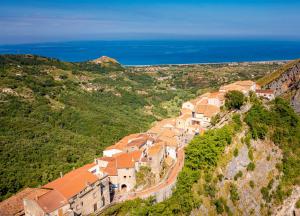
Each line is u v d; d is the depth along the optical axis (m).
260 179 109.62
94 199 80.31
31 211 71.88
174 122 153.12
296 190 113.00
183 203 88.31
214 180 98.88
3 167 125.94
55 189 74.75
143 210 81.06
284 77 184.62
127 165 90.69
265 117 123.06
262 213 104.56
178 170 103.69
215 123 136.88
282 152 119.25
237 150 108.19
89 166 89.69
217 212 95.12
